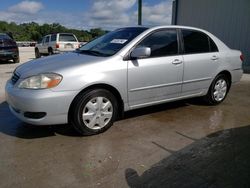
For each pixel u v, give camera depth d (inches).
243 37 485.4
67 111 152.9
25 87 150.3
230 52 233.5
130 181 117.4
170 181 117.5
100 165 130.1
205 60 211.5
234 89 303.1
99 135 164.2
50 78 148.2
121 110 175.9
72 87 151.1
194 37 209.6
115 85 164.9
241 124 187.8
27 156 138.1
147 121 190.1
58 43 657.6
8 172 123.6
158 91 187.2
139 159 136.3
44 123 149.6
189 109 220.1
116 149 146.7
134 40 176.1
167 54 190.4
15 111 159.5
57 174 122.5
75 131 168.4
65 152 142.6
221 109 222.2
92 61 161.9
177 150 146.5
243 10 479.5
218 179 119.0
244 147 150.3
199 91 214.8
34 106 145.9
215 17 518.3
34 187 113.3
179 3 572.7
